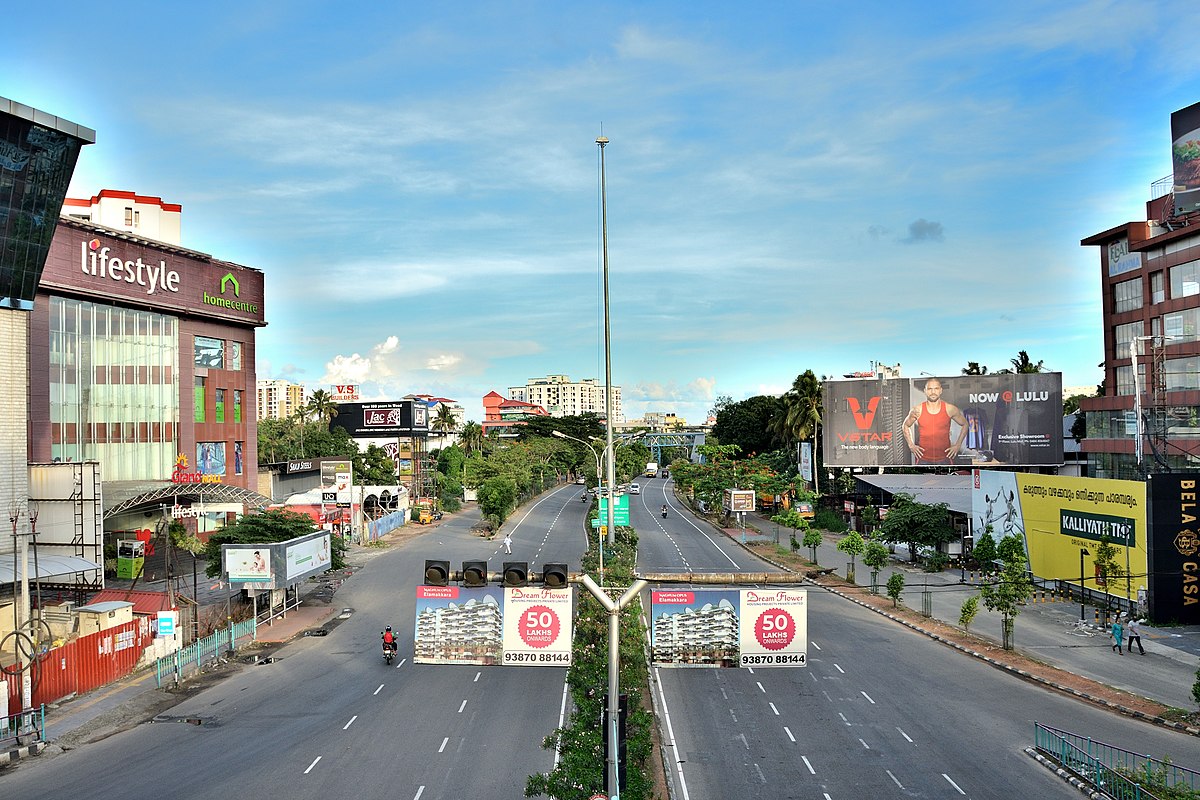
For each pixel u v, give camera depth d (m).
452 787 26.50
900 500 74.12
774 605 37.09
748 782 26.86
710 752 29.55
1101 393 98.31
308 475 113.56
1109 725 31.86
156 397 74.25
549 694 36.91
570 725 32.16
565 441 183.00
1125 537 49.78
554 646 34.09
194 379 79.00
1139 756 27.20
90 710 34.62
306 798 25.73
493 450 139.12
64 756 29.89
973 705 34.56
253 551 48.59
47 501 51.56
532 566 69.38
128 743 31.06
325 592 59.47
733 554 78.88
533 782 23.05
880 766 28.14
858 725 32.31
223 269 82.06
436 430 193.50
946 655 42.66
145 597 48.12
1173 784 25.27
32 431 62.34
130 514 68.25
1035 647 43.09
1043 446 92.75
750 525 100.94
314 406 161.00
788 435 125.12
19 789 26.73
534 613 34.22
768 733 31.50
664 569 69.38
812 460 111.56
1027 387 93.19
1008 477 64.06
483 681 39.06
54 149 44.69
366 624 50.94
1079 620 49.25
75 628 40.88
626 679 29.22
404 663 42.34
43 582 50.03
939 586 61.72
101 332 68.94
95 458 67.94
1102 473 81.31
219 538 54.72
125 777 27.61
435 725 32.66
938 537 69.44
